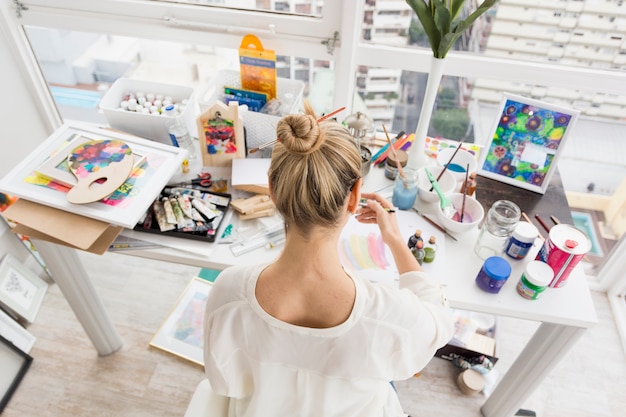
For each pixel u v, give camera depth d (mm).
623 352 1928
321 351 795
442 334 860
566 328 1215
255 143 1513
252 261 1205
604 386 1821
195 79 1812
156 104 1492
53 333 1890
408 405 1737
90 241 1119
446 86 1659
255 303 760
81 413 1688
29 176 1231
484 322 1840
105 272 2102
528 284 1118
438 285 962
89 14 1592
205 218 1281
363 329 765
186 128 1465
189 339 1871
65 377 1772
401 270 1011
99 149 1292
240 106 1419
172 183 1416
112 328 1768
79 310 1622
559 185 1458
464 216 1324
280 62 1649
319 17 1484
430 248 1195
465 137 1818
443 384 1796
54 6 1585
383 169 1488
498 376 1816
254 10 1514
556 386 1814
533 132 1379
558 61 1511
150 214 1292
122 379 1778
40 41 1715
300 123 626
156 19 1577
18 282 1886
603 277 2066
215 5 1533
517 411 1627
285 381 863
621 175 1903
